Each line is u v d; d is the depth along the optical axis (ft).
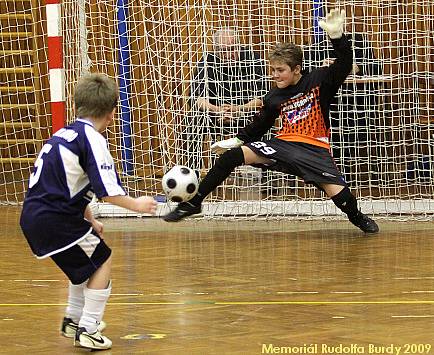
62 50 43.88
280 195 46.73
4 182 57.31
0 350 19.21
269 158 37.40
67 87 47.26
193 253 33.17
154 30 51.57
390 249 33.42
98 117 20.22
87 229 19.62
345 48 36.70
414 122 50.01
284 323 21.27
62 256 19.47
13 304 24.17
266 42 50.52
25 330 21.09
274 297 24.59
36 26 59.98
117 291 25.77
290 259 31.40
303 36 48.75
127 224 42.55
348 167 48.62
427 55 50.39
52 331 20.95
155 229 40.47
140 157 52.80
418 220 42.34
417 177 49.52
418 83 51.57
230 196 47.21
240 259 31.58
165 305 23.70
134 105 53.01
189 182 29.66
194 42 50.39
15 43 61.00
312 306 23.29
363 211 44.19
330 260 31.07
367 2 50.44
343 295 24.72
